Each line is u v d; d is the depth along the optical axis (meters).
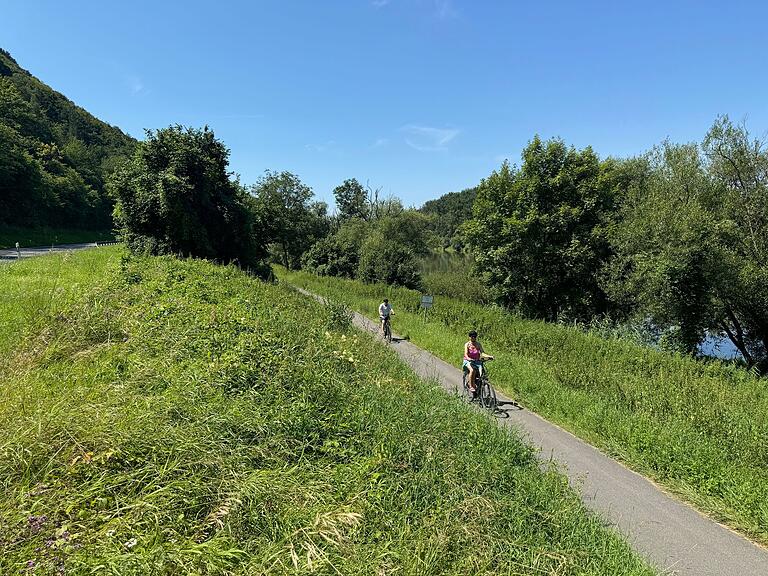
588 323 22.06
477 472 5.22
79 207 62.72
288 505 4.02
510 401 10.00
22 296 9.49
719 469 6.31
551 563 3.97
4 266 15.44
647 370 11.39
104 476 3.80
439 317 21.73
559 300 24.28
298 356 7.36
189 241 22.92
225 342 7.31
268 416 5.39
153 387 5.66
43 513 3.30
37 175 49.62
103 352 6.73
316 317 13.38
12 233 43.84
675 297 15.50
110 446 4.11
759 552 4.87
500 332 16.81
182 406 5.12
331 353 8.39
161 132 22.55
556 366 11.82
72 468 3.74
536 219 22.84
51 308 8.29
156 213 21.98
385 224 54.53
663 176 19.02
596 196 22.88
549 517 4.64
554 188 23.52
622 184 25.41
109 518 3.37
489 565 3.82
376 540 3.94
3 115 64.25
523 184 23.92
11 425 4.21
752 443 6.91
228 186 25.95
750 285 14.81
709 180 16.83
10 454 3.79
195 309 9.09
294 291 23.06
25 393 4.90
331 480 4.59
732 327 18.09
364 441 5.39
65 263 16.56
